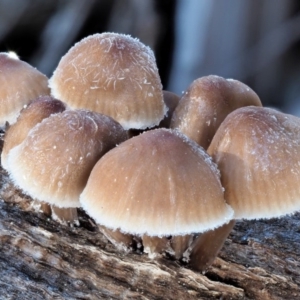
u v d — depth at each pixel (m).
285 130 0.22
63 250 0.24
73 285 0.24
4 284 0.24
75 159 0.23
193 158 0.22
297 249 0.25
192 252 0.24
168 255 0.24
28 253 0.24
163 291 0.24
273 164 0.22
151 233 0.21
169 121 0.25
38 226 0.24
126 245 0.24
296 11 0.50
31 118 0.24
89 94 0.24
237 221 0.25
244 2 0.50
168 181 0.22
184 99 0.25
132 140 0.22
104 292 0.24
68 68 0.24
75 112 0.23
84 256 0.24
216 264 0.24
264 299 0.24
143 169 0.22
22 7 0.50
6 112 0.25
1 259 0.24
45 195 0.22
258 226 0.25
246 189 0.22
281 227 0.25
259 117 0.22
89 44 0.24
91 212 0.22
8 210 0.25
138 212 0.22
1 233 0.24
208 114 0.24
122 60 0.24
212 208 0.22
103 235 0.24
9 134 0.24
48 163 0.22
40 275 0.24
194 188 0.22
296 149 0.22
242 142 0.22
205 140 0.24
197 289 0.24
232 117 0.23
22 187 0.23
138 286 0.24
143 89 0.24
